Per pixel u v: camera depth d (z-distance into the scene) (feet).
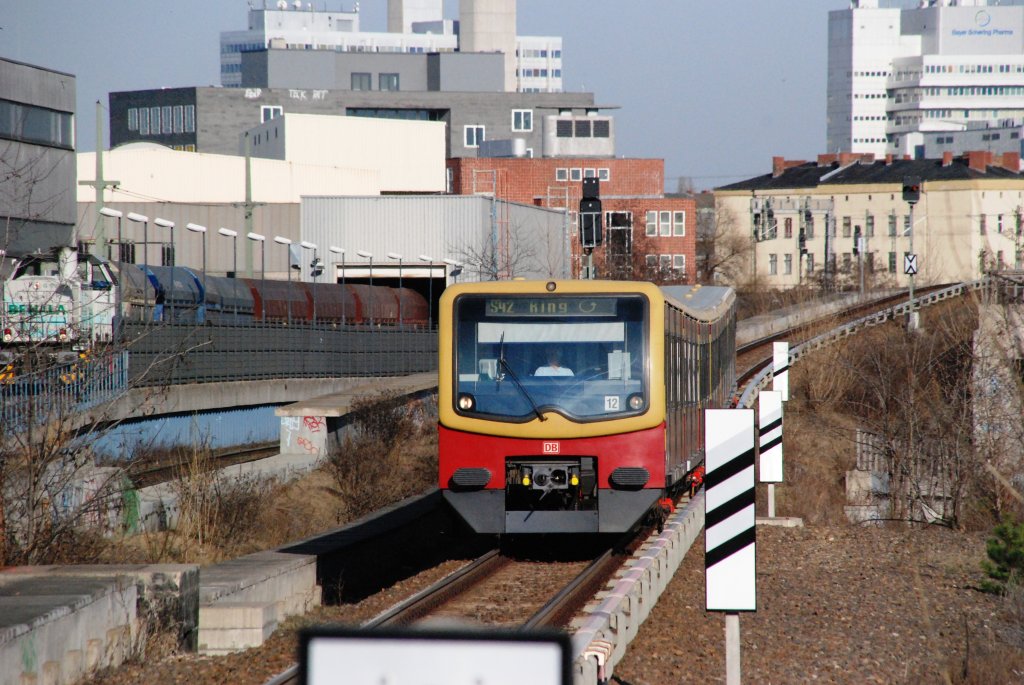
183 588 143.95
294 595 177.99
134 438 320.09
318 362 516.32
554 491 191.93
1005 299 189.26
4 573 141.69
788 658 133.80
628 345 191.52
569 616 151.43
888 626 155.84
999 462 284.61
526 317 192.44
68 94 528.63
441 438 191.93
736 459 103.76
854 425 532.73
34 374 176.45
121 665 131.13
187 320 392.27
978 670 131.75
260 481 338.13
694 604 164.04
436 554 241.96
